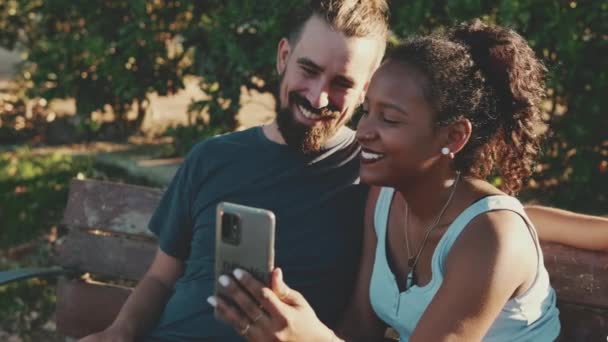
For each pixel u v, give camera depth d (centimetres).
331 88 259
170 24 502
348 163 267
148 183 562
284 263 261
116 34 504
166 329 270
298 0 428
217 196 270
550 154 476
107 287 317
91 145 664
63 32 537
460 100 217
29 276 305
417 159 220
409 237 236
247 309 203
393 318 238
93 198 321
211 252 269
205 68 471
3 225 516
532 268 216
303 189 264
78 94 521
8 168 580
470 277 209
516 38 229
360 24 257
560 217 259
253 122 648
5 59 955
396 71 218
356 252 263
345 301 267
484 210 216
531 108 228
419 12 428
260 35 440
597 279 256
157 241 314
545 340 230
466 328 208
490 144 227
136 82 498
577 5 448
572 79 453
